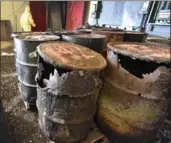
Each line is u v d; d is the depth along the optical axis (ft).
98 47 5.09
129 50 3.84
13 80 8.02
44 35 5.80
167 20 8.49
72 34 5.87
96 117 4.69
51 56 3.37
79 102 3.38
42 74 3.87
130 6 10.85
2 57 12.11
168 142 4.46
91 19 15.78
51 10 20.04
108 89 4.19
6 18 19.65
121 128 4.04
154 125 3.90
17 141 4.25
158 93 3.48
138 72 4.09
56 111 3.48
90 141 4.14
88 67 3.16
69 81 3.12
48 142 4.29
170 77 3.39
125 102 3.82
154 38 8.97
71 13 19.26
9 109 5.60
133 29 10.66
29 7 17.69
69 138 3.78
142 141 4.15
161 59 3.23
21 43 4.72
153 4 9.25
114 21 12.48
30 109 5.65
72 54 3.79
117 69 3.83
